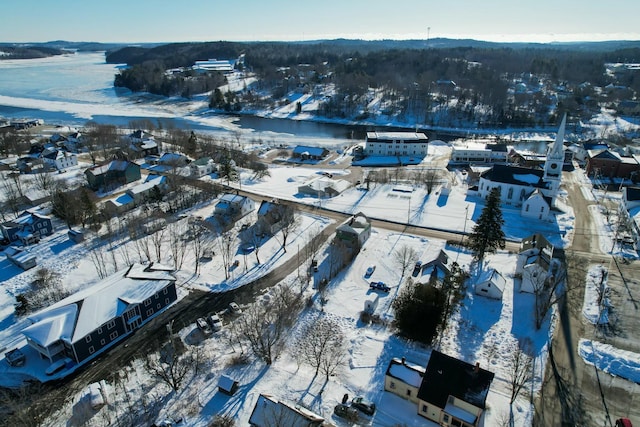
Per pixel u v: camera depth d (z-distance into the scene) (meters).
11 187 107.56
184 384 49.59
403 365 48.34
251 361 53.12
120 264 75.94
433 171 130.25
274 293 67.44
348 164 142.62
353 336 57.38
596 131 187.50
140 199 101.25
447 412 42.69
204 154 144.12
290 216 89.81
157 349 56.19
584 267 73.62
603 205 101.06
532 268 65.06
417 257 76.94
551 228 89.12
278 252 80.50
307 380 49.75
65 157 130.62
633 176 118.44
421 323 55.19
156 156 144.38
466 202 104.06
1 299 66.88
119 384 50.56
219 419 44.06
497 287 64.44
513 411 45.19
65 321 54.75
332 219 95.25
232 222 92.81
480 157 139.88
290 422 40.03
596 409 45.69
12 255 77.81
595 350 54.09
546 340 56.06
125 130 183.50
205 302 66.19
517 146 169.75
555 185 99.38
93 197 104.31
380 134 155.38
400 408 46.03
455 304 63.16
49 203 101.25
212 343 56.97
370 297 66.00
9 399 47.81
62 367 53.31
